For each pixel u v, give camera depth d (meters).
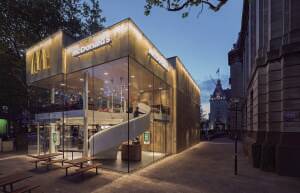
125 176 10.46
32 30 25.75
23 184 8.89
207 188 8.64
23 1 24.38
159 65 16.52
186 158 16.72
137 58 12.47
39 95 24.64
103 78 15.01
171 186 8.85
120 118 15.01
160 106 18.20
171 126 19.77
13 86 24.38
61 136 16.14
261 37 14.61
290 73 11.63
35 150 17.94
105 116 15.30
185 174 11.02
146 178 10.14
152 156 16.59
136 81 15.17
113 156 14.73
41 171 11.17
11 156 16.75
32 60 18.00
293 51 11.41
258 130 13.97
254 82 16.05
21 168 11.92
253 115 16.67
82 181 9.43
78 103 15.35
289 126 11.48
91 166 10.57
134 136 14.60
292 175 10.80
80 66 13.94
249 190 8.45
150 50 14.35
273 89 12.83
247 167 13.05
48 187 8.54
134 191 8.17
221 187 8.80
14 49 25.70
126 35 11.66
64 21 27.56
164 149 18.34
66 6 28.19
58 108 16.78
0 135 26.98
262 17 14.71
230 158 16.86
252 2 19.52
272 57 12.82
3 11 23.73
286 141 11.41
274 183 9.52
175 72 20.23
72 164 10.23
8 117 27.81
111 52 12.29
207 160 15.69
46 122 17.48
